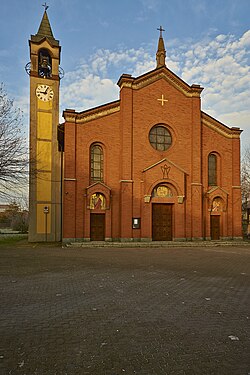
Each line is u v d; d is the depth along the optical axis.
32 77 28.91
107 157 25.33
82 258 16.12
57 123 29.11
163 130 26.83
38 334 5.56
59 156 28.94
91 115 25.11
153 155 25.94
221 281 10.34
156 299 7.98
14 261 14.97
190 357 4.68
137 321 6.27
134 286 9.48
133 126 25.64
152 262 14.70
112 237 24.70
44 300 7.83
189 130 27.17
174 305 7.43
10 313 6.77
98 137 25.17
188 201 26.38
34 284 9.73
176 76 27.09
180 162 26.61
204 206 27.08
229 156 28.44
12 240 29.78
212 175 28.11
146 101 26.22
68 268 12.84
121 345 5.09
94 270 12.36
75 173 24.34
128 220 24.48
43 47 29.33
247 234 36.41
